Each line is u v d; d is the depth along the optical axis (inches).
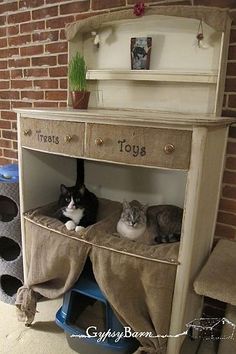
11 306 67.7
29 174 59.3
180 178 60.9
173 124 40.2
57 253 52.1
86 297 60.7
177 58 56.0
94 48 63.7
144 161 43.5
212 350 57.0
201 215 46.1
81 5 63.7
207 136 41.0
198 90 55.3
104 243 48.3
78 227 51.9
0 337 58.2
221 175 54.1
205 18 48.4
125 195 67.9
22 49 74.5
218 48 52.0
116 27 60.3
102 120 45.2
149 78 55.9
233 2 50.2
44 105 74.6
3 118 83.7
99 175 70.0
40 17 69.5
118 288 47.5
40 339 58.0
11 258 69.1
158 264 44.4
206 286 43.7
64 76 69.4
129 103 62.3
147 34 57.7
